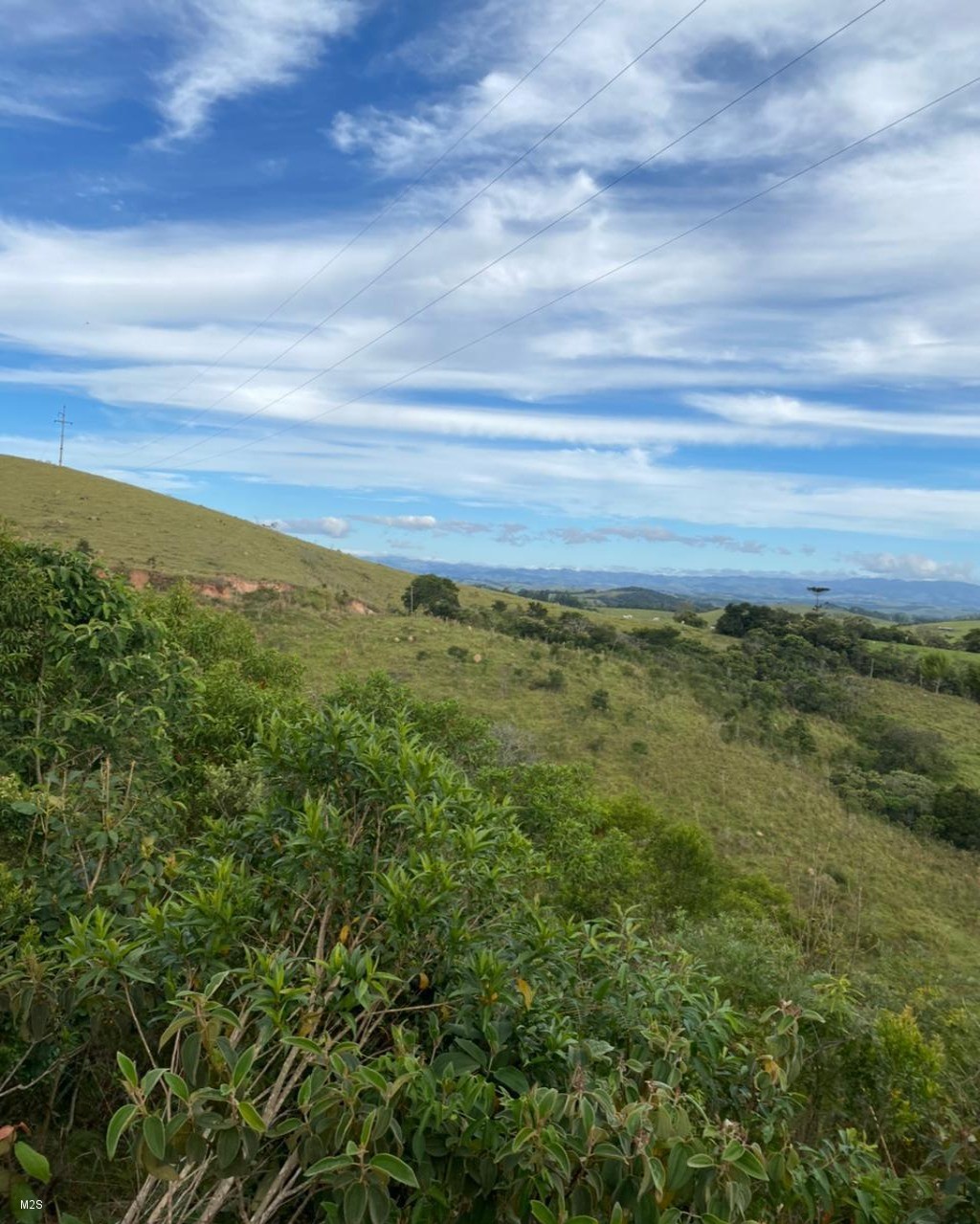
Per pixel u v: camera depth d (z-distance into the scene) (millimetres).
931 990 6414
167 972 3186
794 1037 3543
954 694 61469
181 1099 2309
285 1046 2957
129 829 4547
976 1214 3471
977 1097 4773
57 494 88250
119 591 7191
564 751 35844
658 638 67250
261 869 3777
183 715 7352
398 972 3285
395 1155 2602
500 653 50312
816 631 75938
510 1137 2631
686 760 36781
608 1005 3508
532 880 4816
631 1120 2596
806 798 34625
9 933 3822
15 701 6352
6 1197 2477
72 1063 3812
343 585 81625
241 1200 2594
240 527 95250
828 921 8336
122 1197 3396
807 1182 3205
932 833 33250
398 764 3719
